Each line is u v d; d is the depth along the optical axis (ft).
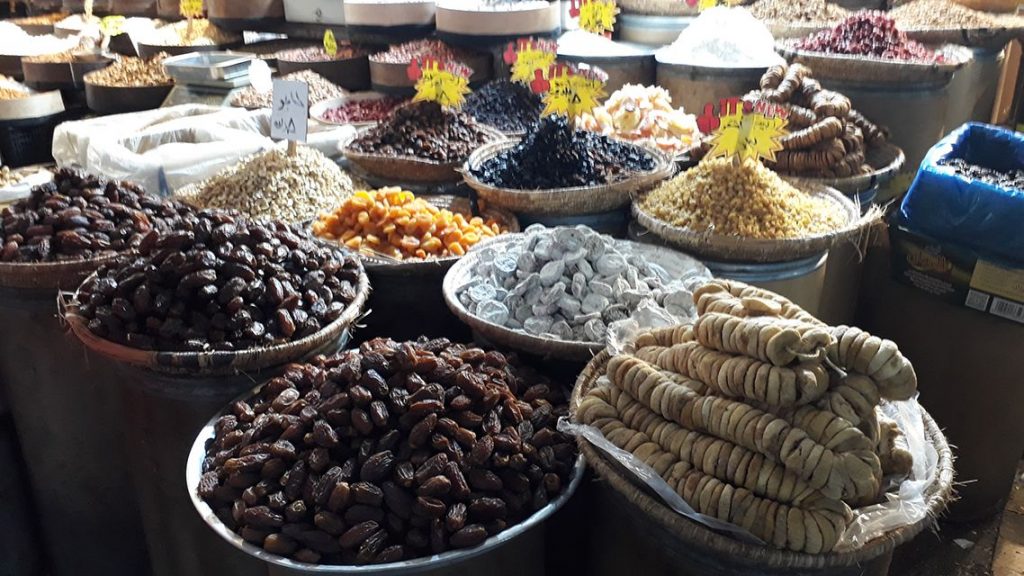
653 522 4.99
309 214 9.09
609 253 7.24
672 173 9.47
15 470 8.56
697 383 5.11
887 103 10.55
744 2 15.53
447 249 8.23
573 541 6.33
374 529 4.97
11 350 7.64
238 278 6.44
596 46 13.15
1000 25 12.67
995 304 7.97
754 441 4.60
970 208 7.88
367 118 12.23
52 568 8.83
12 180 10.00
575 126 10.11
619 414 5.35
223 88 12.73
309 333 6.53
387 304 8.07
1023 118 14.48
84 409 7.71
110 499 8.10
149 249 6.80
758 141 8.11
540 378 6.39
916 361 8.80
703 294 5.57
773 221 7.90
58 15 21.01
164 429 6.56
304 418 5.44
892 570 8.24
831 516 4.45
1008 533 8.79
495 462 5.30
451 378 5.58
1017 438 8.59
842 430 4.46
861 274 9.46
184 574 7.17
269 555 4.96
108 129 10.84
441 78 10.46
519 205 8.73
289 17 15.85
